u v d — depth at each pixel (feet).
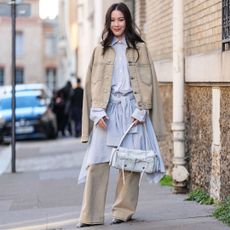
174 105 40.01
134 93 30.37
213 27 35.78
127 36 30.55
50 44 279.69
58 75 274.57
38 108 101.30
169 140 45.93
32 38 277.03
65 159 70.85
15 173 59.62
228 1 32.71
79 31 139.54
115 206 31.73
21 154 78.43
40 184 50.42
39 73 278.05
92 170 30.91
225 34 33.19
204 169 37.06
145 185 43.98
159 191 41.34
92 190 31.04
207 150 36.50
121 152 29.71
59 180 52.21
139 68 30.60
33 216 36.35
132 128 30.27
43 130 99.25
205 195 36.68
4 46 268.82
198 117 38.22
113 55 30.50
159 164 30.45
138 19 61.62
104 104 30.25
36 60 277.64
